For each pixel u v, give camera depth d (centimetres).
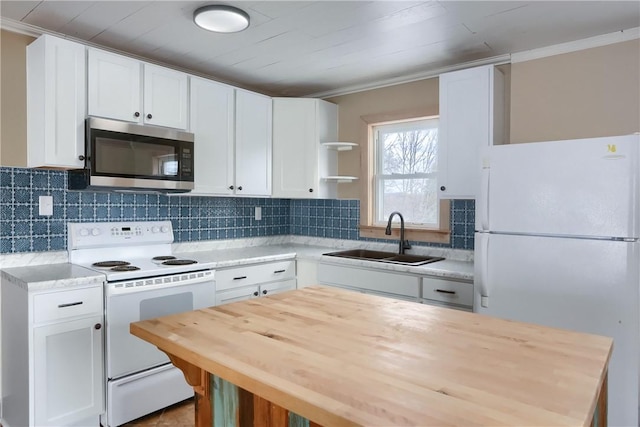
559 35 249
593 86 250
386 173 365
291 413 115
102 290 229
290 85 365
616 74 243
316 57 294
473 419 81
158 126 279
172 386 257
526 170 214
